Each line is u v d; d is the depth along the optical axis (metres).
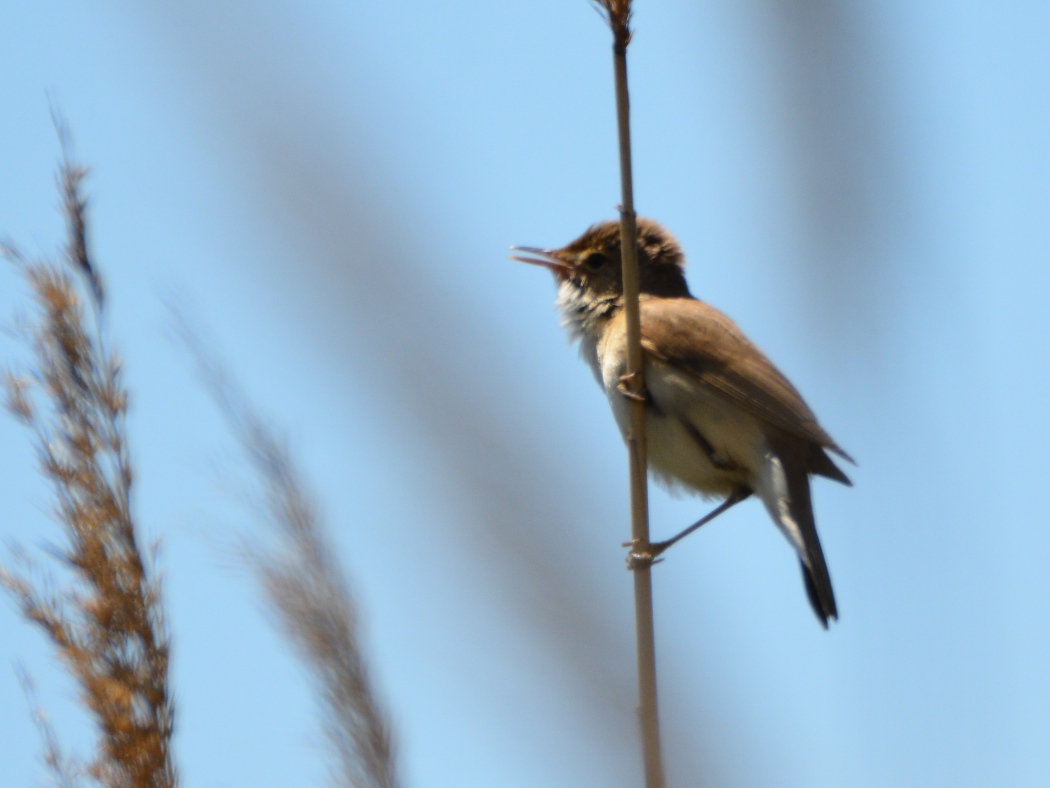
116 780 4.71
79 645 4.90
